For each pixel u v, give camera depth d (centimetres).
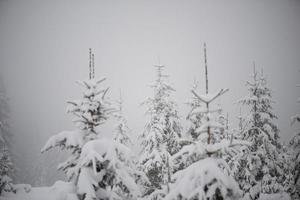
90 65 1009
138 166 1792
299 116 1393
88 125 953
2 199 1538
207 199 689
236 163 1652
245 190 1648
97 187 867
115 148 880
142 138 1967
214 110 779
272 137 1697
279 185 1594
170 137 1855
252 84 1823
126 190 914
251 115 1764
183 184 684
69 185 867
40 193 1559
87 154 824
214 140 1664
